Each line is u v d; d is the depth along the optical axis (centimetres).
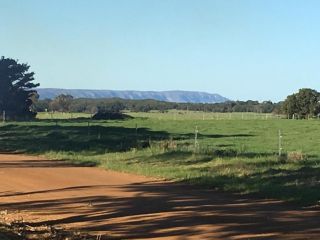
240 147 2688
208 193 1332
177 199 1235
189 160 1962
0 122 5847
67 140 3131
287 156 1941
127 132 3903
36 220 987
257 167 1703
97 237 840
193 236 848
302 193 1247
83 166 2020
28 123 5378
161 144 2450
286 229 897
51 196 1284
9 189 1407
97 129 4078
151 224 945
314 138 3575
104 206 1139
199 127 5019
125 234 867
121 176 1700
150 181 1579
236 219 987
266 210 1085
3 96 7306
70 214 1045
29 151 2698
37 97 10369
